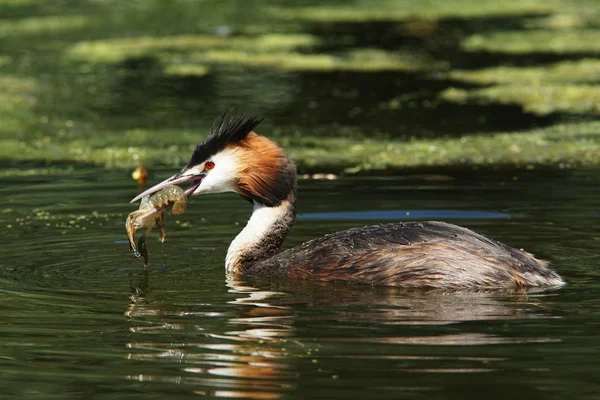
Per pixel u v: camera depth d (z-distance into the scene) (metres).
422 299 10.95
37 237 14.16
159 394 8.45
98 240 14.03
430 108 24.28
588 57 29.36
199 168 13.13
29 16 37.22
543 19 35.69
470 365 8.88
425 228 12.02
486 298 10.93
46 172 18.64
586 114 23.20
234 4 39.09
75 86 26.86
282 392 8.38
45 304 11.03
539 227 14.16
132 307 10.89
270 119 23.36
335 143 20.89
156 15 36.97
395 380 8.56
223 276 12.31
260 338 9.70
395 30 34.12
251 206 15.95
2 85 26.83
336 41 32.38
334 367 8.90
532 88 25.86
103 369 9.02
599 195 16.03
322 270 11.91
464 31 33.78
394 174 18.05
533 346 9.32
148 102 25.12
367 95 25.88
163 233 12.68
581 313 10.31
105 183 17.70
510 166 18.50
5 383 8.77
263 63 29.33
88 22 35.78
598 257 12.67
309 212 15.30
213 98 25.50
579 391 8.31
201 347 9.50
